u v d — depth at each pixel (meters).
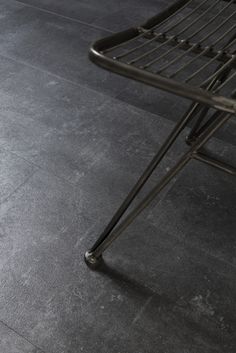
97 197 1.31
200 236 1.22
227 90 1.74
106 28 2.17
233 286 1.11
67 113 1.62
